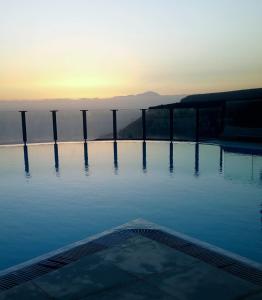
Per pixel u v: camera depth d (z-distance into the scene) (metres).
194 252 4.50
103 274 3.73
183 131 23.12
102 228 6.25
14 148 17.11
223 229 5.98
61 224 6.48
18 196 8.58
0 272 4.03
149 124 26.03
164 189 8.99
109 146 17.47
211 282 3.49
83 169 11.87
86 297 3.24
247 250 5.04
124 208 7.41
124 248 4.48
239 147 15.27
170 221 6.50
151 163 12.73
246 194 8.32
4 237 5.86
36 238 5.80
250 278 3.71
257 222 6.31
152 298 3.18
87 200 8.09
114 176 10.70
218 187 9.08
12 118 21.34
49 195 8.61
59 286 3.48
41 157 14.46
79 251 4.62
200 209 7.20
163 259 4.11
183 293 3.26
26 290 3.41
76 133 22.75
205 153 14.69
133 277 3.63
